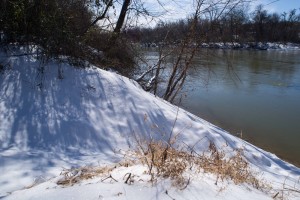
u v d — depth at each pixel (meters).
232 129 12.41
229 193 3.61
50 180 3.82
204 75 23.14
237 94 18.53
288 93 19.28
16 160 4.88
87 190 3.17
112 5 10.91
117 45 11.91
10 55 8.10
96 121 6.95
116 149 6.31
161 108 8.05
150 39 13.38
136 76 12.78
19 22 8.34
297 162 9.55
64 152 5.78
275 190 4.71
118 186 3.26
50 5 8.67
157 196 3.17
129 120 7.27
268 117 14.16
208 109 14.91
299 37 85.38
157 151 4.34
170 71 13.41
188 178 3.70
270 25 79.81
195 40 11.22
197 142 6.46
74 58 8.68
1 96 6.92
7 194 3.45
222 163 4.78
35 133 6.17
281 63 35.34
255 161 7.07
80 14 10.16
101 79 8.28
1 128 6.06
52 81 7.70
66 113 6.93
